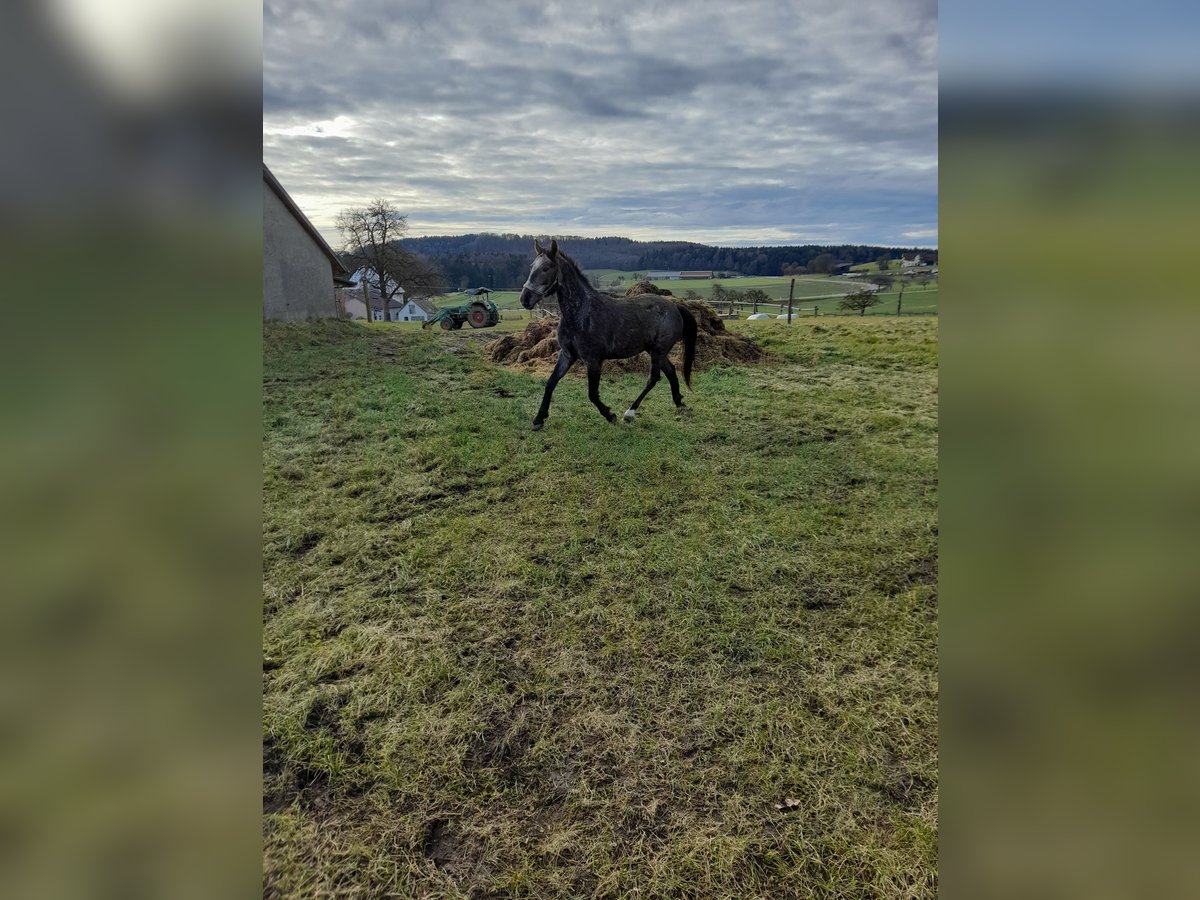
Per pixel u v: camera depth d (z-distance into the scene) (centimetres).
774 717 208
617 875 160
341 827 173
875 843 167
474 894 157
